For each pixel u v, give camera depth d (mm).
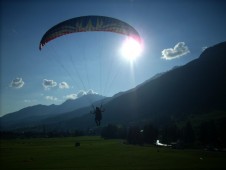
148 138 140875
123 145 126688
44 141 179375
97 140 174625
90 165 61844
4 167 59750
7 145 140625
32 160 72688
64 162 67875
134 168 56469
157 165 60781
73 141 169625
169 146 118750
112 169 55375
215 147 109062
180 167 57562
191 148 108688
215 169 54688
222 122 130625
